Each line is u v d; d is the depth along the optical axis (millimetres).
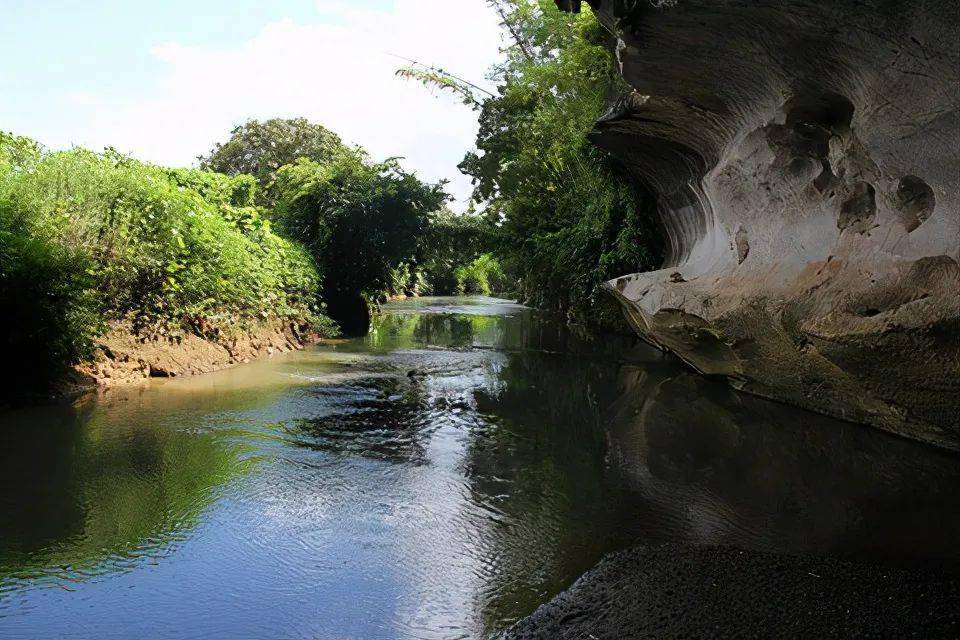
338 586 3646
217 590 3568
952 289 4930
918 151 5148
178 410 7383
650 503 4957
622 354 13227
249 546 4113
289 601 3475
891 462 5922
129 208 9398
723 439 6754
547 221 19516
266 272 12508
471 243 21328
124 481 5133
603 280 15211
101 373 8336
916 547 4152
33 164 9039
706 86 7578
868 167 6227
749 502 4980
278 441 6383
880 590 3496
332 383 9414
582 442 6664
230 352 11070
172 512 4586
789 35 5754
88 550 3986
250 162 27422
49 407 7191
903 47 4887
